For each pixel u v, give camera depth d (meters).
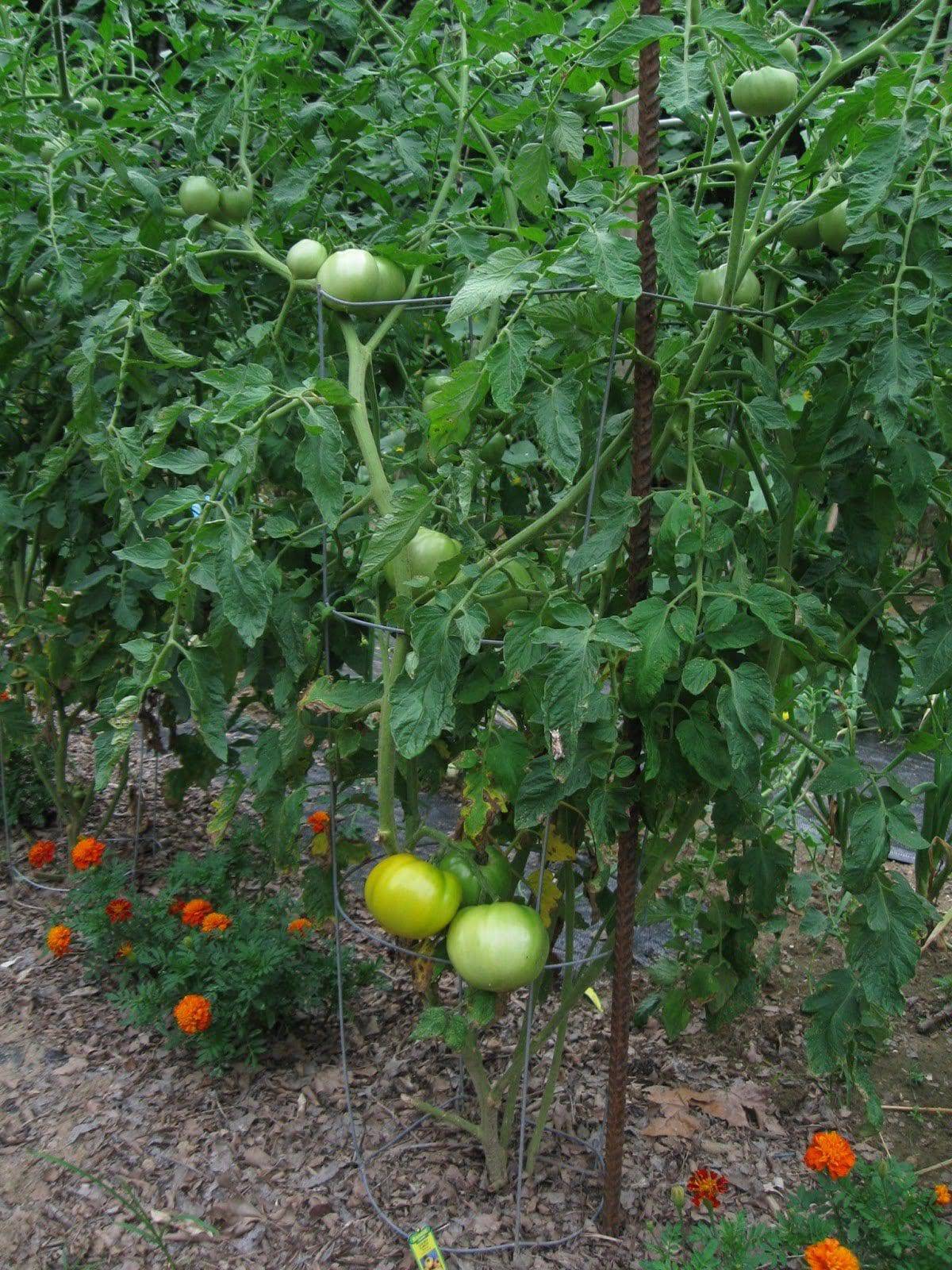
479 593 1.64
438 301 1.70
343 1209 2.00
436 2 1.79
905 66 1.55
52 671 2.93
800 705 2.67
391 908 1.58
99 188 2.43
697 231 1.44
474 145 2.19
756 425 1.58
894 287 1.38
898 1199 1.71
